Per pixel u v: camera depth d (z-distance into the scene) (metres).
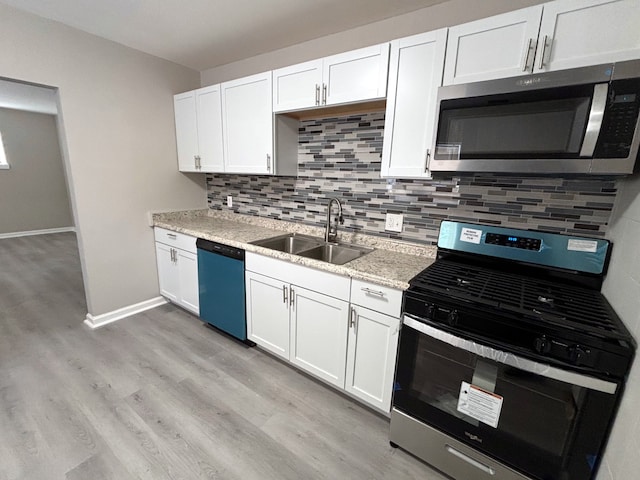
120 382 1.92
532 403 1.11
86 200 2.38
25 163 5.63
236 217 2.97
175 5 1.82
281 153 2.25
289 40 2.27
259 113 2.20
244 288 2.16
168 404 1.76
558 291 1.31
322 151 2.28
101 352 2.23
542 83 1.14
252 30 2.11
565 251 1.40
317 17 1.91
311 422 1.68
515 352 1.09
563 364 1.02
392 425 1.50
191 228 2.57
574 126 1.10
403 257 1.86
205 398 1.82
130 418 1.65
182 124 2.79
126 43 2.39
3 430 1.55
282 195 2.59
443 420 1.34
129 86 2.50
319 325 1.79
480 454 1.26
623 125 1.03
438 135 1.40
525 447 1.15
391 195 1.99
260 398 1.84
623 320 1.03
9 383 1.88
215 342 2.41
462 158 1.35
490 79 1.31
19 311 2.82
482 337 1.17
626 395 0.92
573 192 1.44
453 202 1.77
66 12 1.94
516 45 1.24
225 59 2.70
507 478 1.21
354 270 1.58
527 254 1.49
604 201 1.37
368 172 2.07
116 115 2.45
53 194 6.02
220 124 2.47
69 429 1.57
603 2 1.06
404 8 1.77
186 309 2.92
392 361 1.53
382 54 1.59
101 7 1.87
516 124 1.21
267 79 2.10
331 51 2.16
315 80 1.86
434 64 1.44
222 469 1.40
